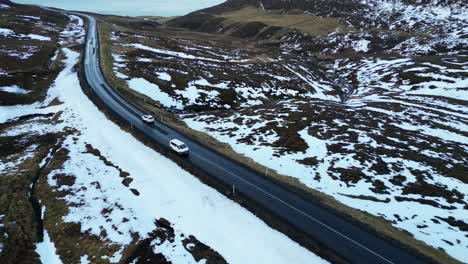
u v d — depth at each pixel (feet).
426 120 198.59
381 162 134.82
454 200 110.63
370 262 75.92
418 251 79.30
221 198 103.04
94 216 95.91
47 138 148.25
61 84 220.23
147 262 78.59
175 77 254.47
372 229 87.35
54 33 387.55
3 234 87.51
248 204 98.22
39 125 162.61
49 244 86.79
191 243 85.35
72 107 182.29
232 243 84.74
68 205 100.99
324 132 165.78
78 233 89.35
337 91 316.40
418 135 168.35
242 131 168.55
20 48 290.35
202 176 113.91
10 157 131.23
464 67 316.81
